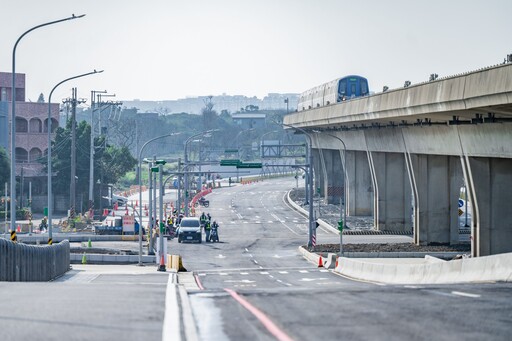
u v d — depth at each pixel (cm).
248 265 16338
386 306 4156
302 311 3966
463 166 15438
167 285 5897
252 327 3416
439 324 3481
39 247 10612
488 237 15088
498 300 4409
